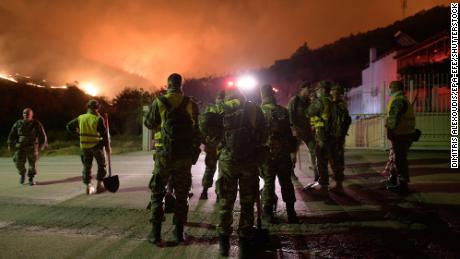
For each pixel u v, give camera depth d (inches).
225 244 184.2
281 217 239.0
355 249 189.0
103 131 310.2
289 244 196.5
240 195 185.9
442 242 194.9
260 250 189.6
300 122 312.0
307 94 317.1
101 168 314.0
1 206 276.2
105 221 239.9
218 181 187.0
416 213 239.0
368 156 478.9
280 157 223.5
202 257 184.2
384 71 1039.0
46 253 190.2
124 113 1025.5
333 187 308.7
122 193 313.9
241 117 184.4
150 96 923.4
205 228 224.5
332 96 281.9
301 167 417.1
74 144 830.5
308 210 252.1
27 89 1147.3
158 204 201.5
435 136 515.2
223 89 257.9
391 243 195.0
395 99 278.8
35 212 260.7
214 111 198.2
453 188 299.9
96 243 203.2
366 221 227.8
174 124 198.5
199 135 209.8
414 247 189.8
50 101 1148.5
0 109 1024.9
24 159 355.3
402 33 991.0
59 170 447.2
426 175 350.9
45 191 325.4
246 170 182.9
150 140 662.5
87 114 308.2
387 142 526.0
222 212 185.0
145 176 393.7
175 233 203.9
